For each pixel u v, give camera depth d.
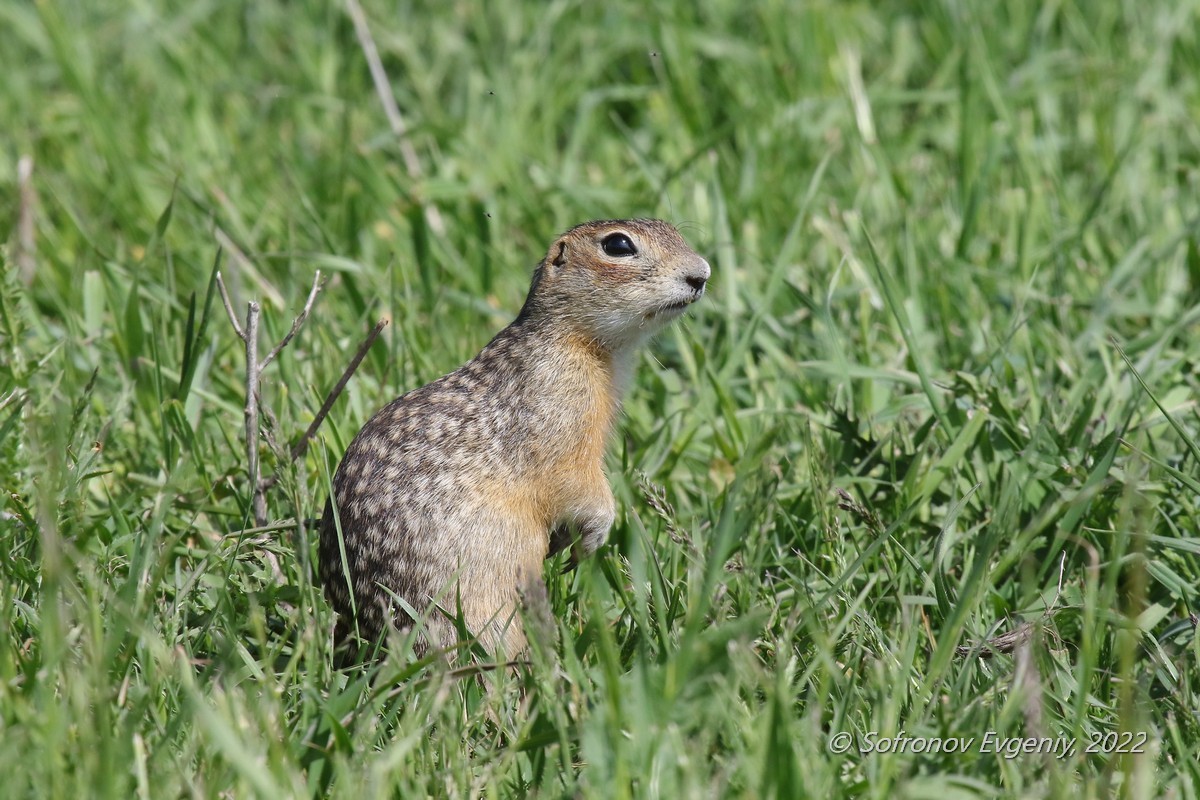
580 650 8.20
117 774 6.49
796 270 13.94
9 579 8.49
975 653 7.95
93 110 16.58
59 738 6.70
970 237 14.13
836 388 11.86
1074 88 17.38
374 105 18.23
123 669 7.57
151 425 11.44
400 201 15.19
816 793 6.59
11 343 10.49
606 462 10.64
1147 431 10.27
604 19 19.20
